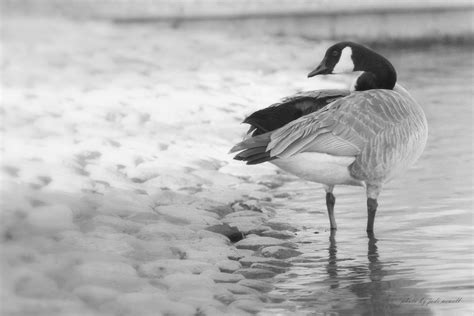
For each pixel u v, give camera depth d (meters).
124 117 17.81
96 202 11.54
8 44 35.16
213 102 20.03
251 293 8.78
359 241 10.64
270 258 10.02
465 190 12.61
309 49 31.48
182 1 39.69
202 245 10.24
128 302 8.18
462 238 10.45
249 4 37.62
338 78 24.92
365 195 12.98
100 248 9.73
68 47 33.78
